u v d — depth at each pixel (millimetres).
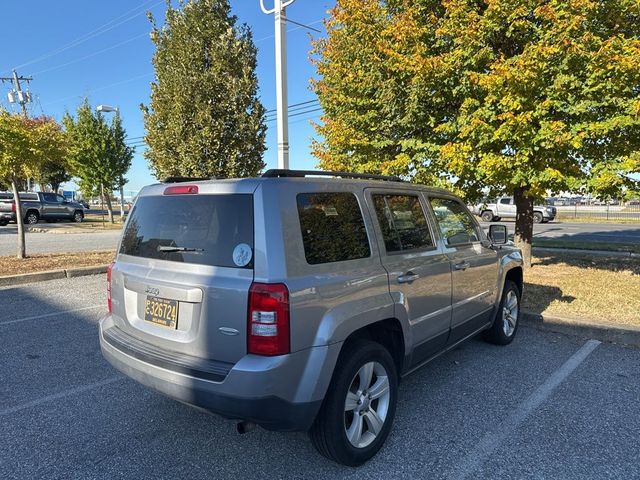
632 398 3869
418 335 3490
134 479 2781
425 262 3594
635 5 6430
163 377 2711
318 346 2604
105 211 46062
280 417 2502
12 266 10156
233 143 9930
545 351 5043
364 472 2857
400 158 7789
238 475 2826
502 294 5055
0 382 4191
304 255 2645
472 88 6957
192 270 2748
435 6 7543
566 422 3469
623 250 12734
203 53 9742
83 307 6934
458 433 3316
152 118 10539
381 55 7684
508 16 6699
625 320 5648
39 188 45312
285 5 8117
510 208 31328
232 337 2527
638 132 6875
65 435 3287
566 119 6809
